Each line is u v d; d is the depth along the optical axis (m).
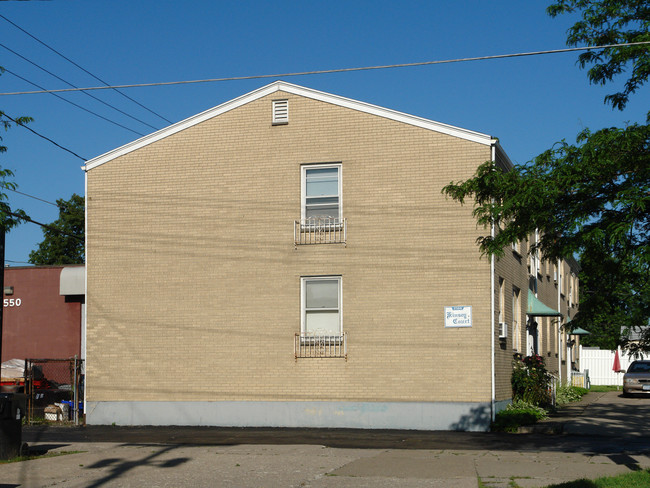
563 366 37.22
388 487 11.24
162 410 20.89
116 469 13.15
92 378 21.47
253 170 20.94
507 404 20.72
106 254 21.78
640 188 11.77
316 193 20.56
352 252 20.03
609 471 12.48
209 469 13.06
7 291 27.86
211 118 21.39
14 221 16.27
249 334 20.53
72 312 27.28
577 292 45.03
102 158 22.06
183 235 21.28
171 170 21.55
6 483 11.88
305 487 11.37
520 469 12.78
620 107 14.59
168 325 21.12
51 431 19.92
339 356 19.86
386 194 19.97
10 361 26.58
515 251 23.12
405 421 19.23
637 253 11.70
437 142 19.73
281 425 20.02
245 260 20.77
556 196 12.35
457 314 19.19
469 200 19.39
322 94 20.64
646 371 35.53
